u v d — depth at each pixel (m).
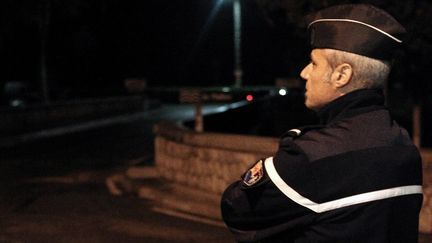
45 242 8.29
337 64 2.11
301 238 2.07
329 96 2.16
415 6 10.10
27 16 30.91
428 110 17.27
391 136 2.07
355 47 2.07
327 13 2.13
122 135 25.86
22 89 40.25
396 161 2.03
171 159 12.48
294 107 22.83
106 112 36.22
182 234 8.72
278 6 12.59
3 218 9.80
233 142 10.45
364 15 2.07
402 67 11.71
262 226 2.12
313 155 2.01
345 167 1.99
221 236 8.62
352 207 1.98
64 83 58.34
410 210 2.07
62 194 12.05
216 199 10.55
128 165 16.48
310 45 2.23
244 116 25.19
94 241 8.34
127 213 10.17
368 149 2.02
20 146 21.36
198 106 15.62
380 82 2.12
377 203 1.99
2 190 12.55
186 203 10.38
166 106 49.84
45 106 28.31
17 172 15.12
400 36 2.09
